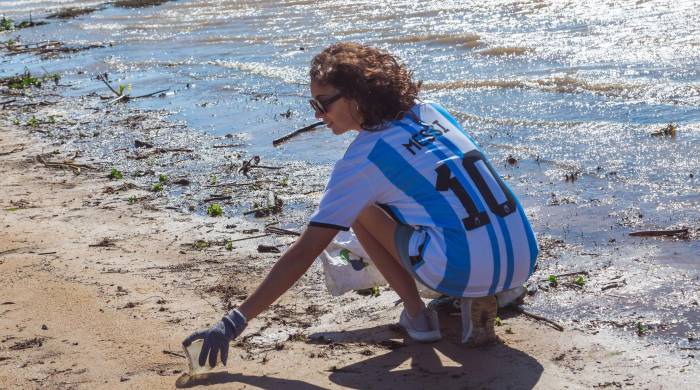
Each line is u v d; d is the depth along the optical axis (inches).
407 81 151.9
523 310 179.8
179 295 195.5
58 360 164.6
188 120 386.9
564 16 546.0
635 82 375.6
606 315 175.2
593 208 240.5
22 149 352.5
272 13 684.7
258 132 356.5
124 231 244.8
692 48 427.8
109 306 189.5
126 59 558.3
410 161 146.6
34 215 262.4
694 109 330.3
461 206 145.2
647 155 282.4
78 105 435.5
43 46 642.2
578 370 152.5
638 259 202.8
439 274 146.2
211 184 290.4
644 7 546.3
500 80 401.7
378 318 179.2
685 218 226.2
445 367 154.9
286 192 275.9
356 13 639.8
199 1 812.6
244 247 228.4
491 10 593.9
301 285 200.7
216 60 522.3
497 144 311.1
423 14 607.5
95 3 912.3
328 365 158.6
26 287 202.2
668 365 153.0
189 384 152.5
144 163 321.7
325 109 152.0
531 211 242.5
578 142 304.0
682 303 177.9
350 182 147.3
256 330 177.3
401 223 151.1
